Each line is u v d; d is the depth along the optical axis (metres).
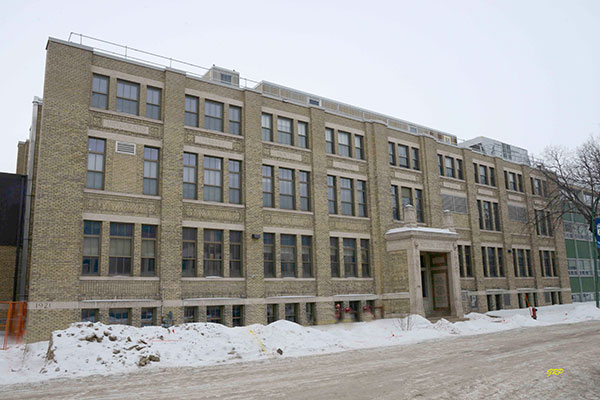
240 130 30.28
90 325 17.25
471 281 42.00
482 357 16.78
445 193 41.69
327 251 32.53
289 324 21.58
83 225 23.75
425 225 39.16
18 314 22.14
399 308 34.12
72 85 24.16
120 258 24.59
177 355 16.56
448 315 36.19
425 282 37.94
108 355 15.53
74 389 12.01
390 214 36.66
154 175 26.42
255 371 14.41
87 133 24.42
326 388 11.62
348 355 18.08
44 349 18.42
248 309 28.02
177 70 27.88
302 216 31.97
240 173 29.75
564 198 47.78
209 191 28.30
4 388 12.40
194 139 28.00
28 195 26.58
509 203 48.38
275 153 31.47
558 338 22.69
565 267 53.19
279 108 32.41
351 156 35.97
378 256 35.28
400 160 39.22
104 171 24.77
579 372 13.38
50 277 22.17
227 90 30.05
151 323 24.73
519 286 46.94
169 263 25.58
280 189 31.55
